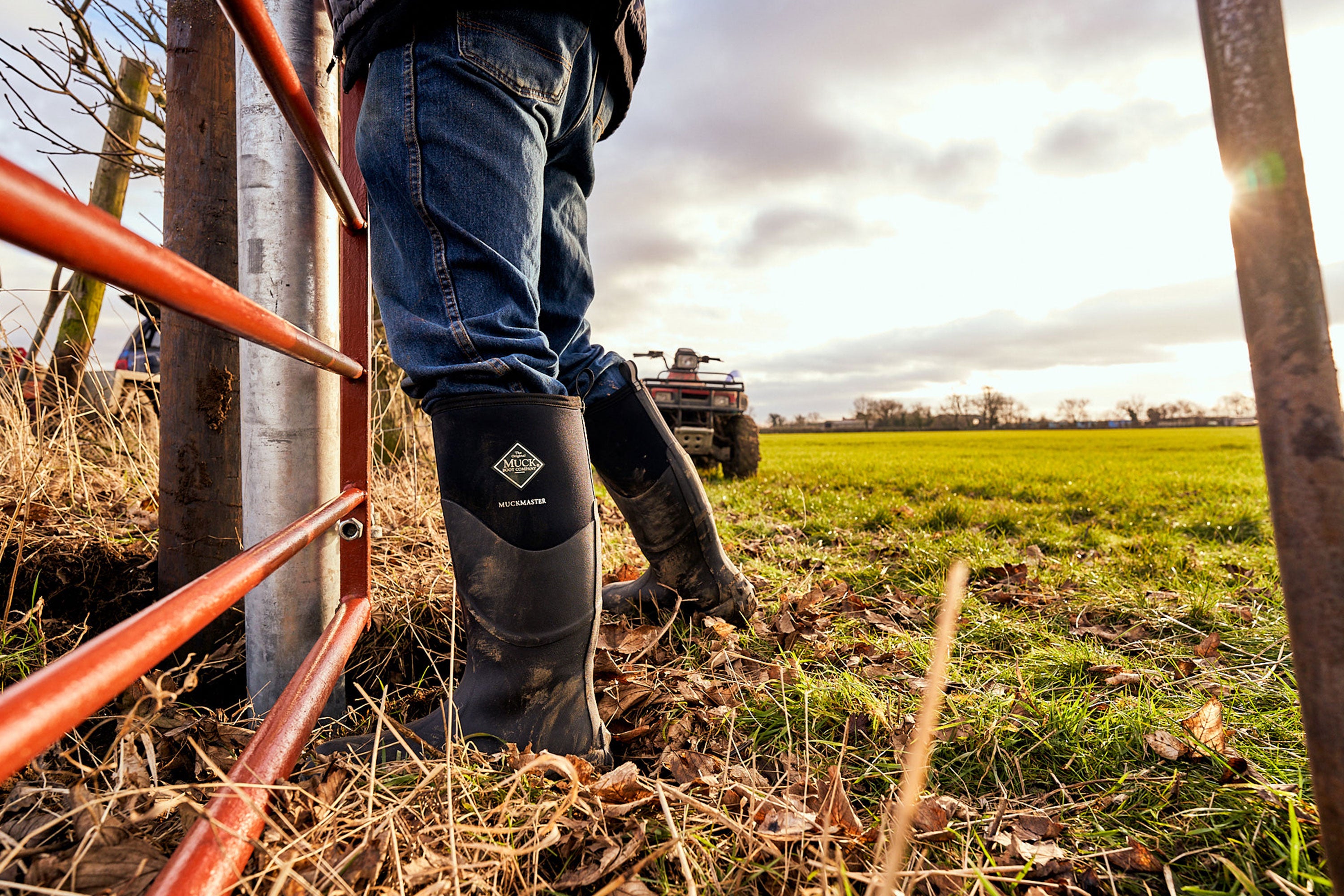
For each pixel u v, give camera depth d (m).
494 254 1.02
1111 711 1.28
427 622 1.62
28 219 0.32
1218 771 1.10
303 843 0.69
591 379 1.55
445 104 0.99
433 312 1.04
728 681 1.45
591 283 1.57
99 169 4.12
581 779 0.97
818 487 6.84
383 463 3.22
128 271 0.41
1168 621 1.90
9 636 1.38
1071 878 0.85
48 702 0.37
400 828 0.80
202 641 1.42
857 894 0.78
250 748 0.72
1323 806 0.47
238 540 1.49
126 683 0.44
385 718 0.90
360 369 1.17
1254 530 3.64
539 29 1.05
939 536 3.43
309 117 0.92
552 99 1.11
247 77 1.18
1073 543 3.34
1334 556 0.46
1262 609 2.06
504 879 0.76
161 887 0.50
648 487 1.60
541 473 1.06
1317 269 0.46
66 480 2.02
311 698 0.83
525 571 1.05
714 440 8.35
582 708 1.11
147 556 1.69
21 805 0.85
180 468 1.45
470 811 0.87
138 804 0.82
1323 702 0.47
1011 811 1.00
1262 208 0.47
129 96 4.05
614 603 1.77
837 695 1.35
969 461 13.69
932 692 0.33
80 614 1.59
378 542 2.11
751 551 2.90
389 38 1.00
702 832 0.86
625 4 1.19
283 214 1.18
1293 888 0.78
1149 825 0.97
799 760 1.15
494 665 1.07
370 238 1.11
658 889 0.79
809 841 0.83
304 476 1.20
